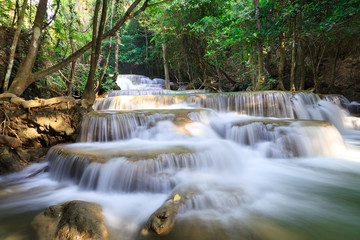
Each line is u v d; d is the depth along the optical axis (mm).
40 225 2387
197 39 14039
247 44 10367
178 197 2832
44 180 4176
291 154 5223
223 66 14281
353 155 5379
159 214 2475
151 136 5457
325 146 5414
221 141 5188
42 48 7703
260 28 9195
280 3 8344
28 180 4160
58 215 2514
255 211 2797
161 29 13938
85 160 3816
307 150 5250
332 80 10258
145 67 24984
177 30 13883
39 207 3100
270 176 4164
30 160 4785
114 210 2953
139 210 2975
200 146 4539
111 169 3617
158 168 3662
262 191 3463
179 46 15484
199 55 14375
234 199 2963
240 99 7934
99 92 12812
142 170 3549
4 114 4836
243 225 2465
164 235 2287
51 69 5973
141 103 8383
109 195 3453
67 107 5477
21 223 2660
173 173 3682
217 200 2896
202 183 3418
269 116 7613
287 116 7602
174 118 5895
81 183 3754
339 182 3852
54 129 5164
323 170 4445
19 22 5691
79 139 5430
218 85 14727
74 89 10359
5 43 6355
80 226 2203
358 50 9867
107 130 5328
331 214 2773
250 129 5781
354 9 7027
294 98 7852
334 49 10469
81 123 5500
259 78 9859
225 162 4414
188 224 2443
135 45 24219
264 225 2480
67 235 2127
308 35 8859
